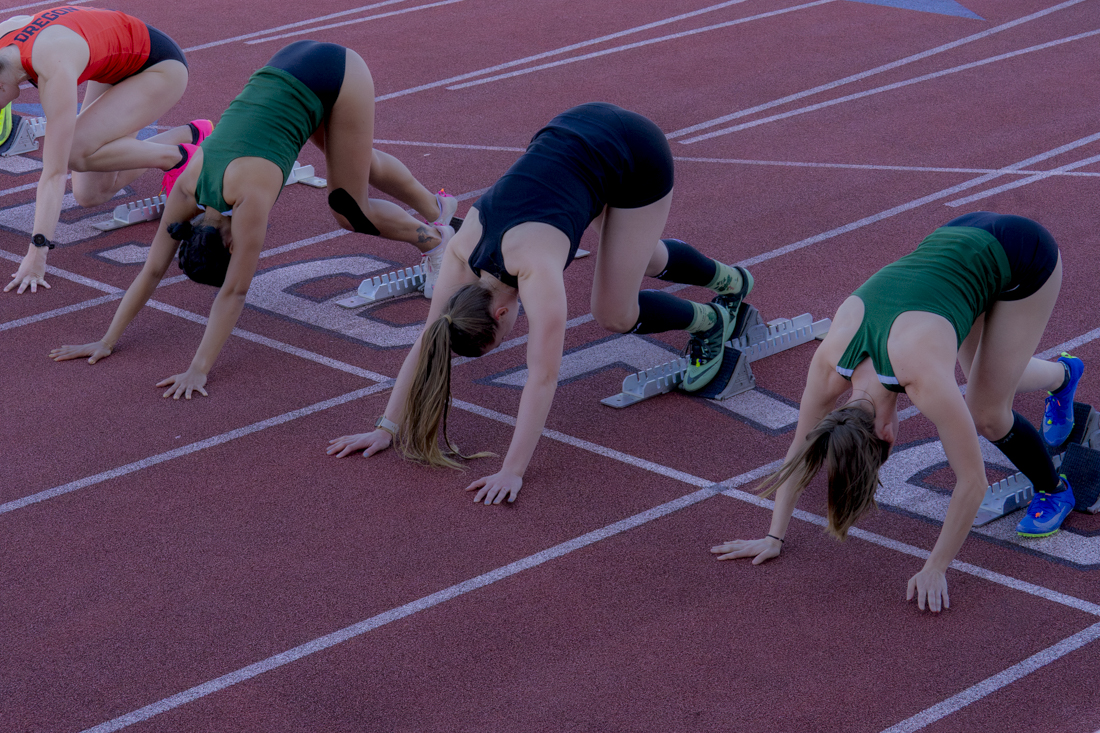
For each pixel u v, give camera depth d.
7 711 4.82
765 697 4.85
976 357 5.59
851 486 4.83
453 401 7.44
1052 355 7.82
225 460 6.73
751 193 10.92
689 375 7.44
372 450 6.75
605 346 8.20
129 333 8.30
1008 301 5.41
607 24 16.91
